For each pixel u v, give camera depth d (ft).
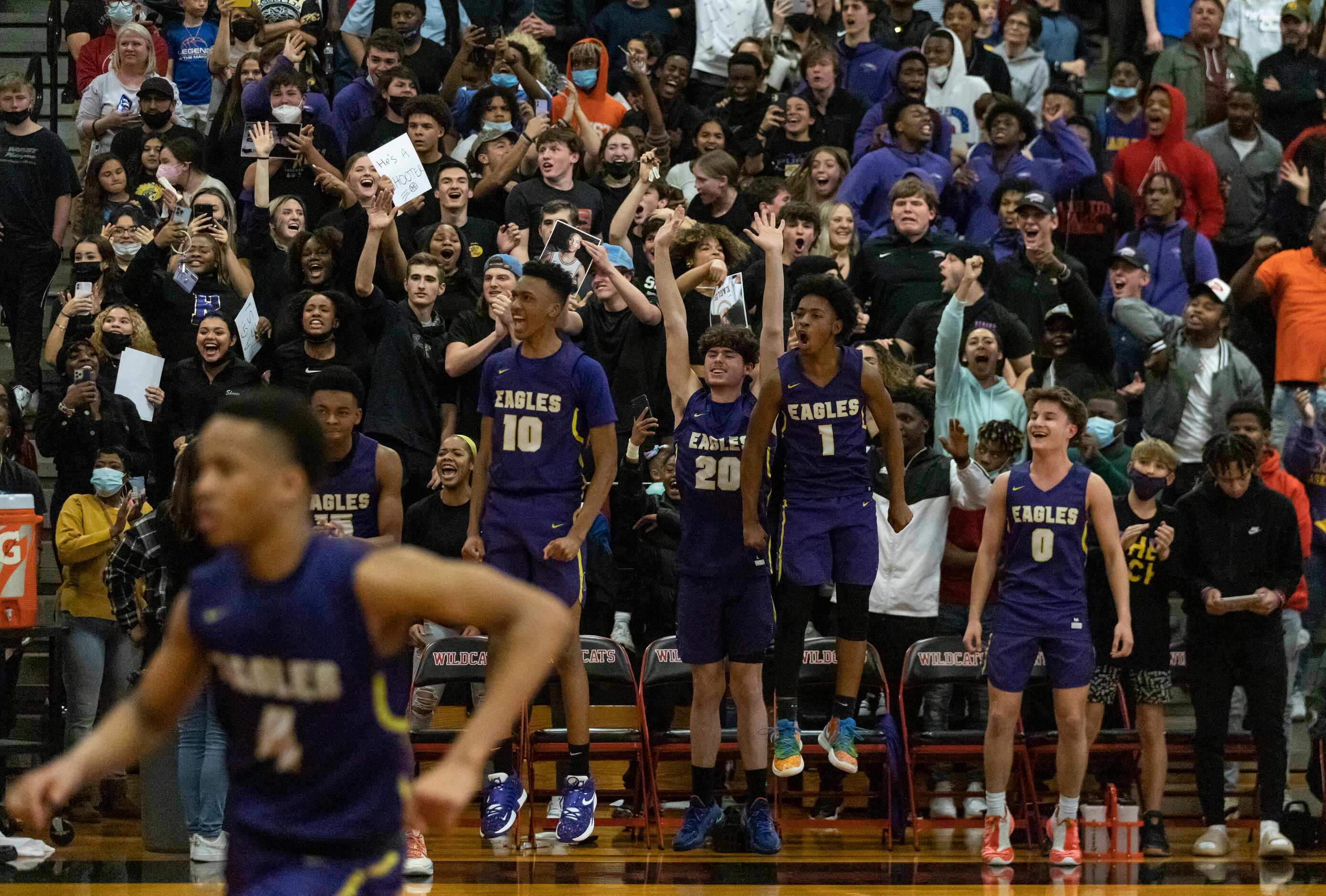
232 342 37.14
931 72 51.75
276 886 11.89
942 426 36.76
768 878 26.66
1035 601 29.89
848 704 29.09
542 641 11.22
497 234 42.37
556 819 32.71
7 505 30.17
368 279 36.47
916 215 41.14
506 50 48.80
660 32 57.31
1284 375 43.16
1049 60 58.08
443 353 36.29
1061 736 29.96
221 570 12.14
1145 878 28.27
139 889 25.26
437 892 24.73
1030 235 39.65
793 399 28.17
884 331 41.11
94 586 33.96
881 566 34.19
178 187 46.19
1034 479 30.17
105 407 36.35
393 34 49.24
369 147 46.52
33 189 45.85
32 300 45.62
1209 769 32.27
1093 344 39.50
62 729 31.65
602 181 44.91
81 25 55.83
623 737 31.07
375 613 11.80
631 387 37.01
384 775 12.20
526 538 28.14
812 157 45.60
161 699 12.46
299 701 11.92
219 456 11.68
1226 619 32.12
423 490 35.55
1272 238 44.75
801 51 55.01
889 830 31.37
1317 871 29.60
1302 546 33.78
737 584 28.99
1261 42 58.18
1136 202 49.32
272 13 51.90
